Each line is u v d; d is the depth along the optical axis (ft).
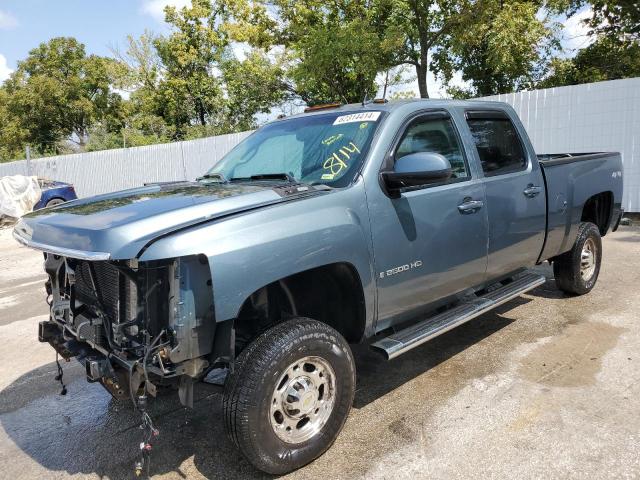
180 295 8.50
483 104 14.70
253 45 84.53
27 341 18.60
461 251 12.80
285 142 13.12
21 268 32.89
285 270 9.23
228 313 8.61
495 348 15.11
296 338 9.40
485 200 13.44
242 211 9.31
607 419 11.05
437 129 12.98
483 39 63.41
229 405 9.02
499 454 10.10
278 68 95.66
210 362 9.00
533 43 56.80
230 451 10.85
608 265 23.12
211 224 8.77
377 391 13.00
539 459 9.87
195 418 12.39
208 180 13.44
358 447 10.63
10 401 13.85
